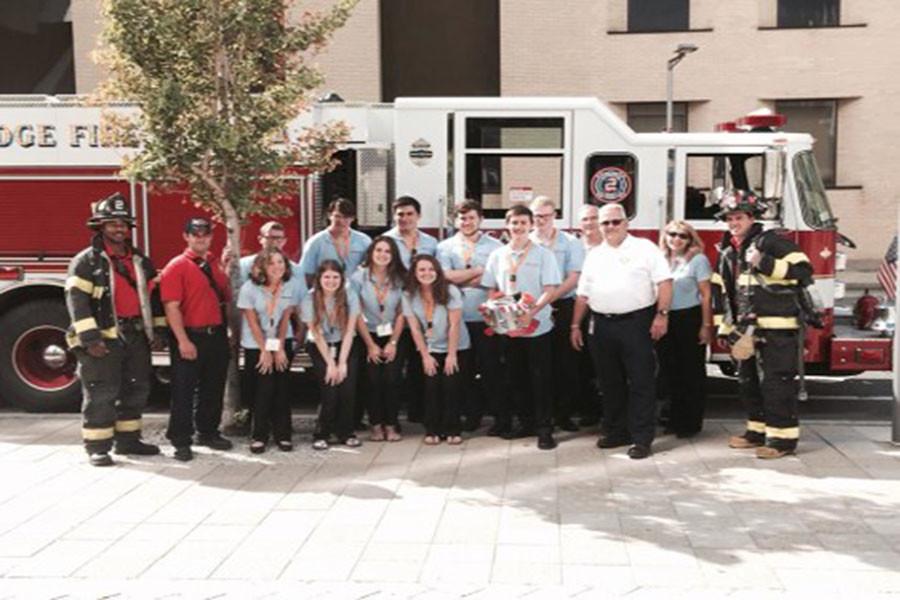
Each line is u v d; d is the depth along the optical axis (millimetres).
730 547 5242
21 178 8812
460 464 6996
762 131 8844
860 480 6516
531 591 4660
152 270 7371
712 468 6855
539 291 7414
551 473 6742
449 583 4770
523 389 7711
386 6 21531
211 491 6363
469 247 7867
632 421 7211
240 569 4980
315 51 7879
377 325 7621
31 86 21109
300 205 8789
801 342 7102
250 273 7324
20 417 8719
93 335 6844
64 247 8844
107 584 4793
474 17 21625
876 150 21391
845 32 21156
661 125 21734
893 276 8906
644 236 8602
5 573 4949
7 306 8883
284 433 7414
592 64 21391
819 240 8445
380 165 8852
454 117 8656
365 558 5117
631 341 7145
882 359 8359
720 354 8648
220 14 7215
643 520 5703
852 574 4852
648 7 21469
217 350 7355
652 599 4555
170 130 7293
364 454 7301
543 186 8672
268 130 7496
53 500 6184
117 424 7234
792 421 7121
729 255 7273
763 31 21266
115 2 7082
